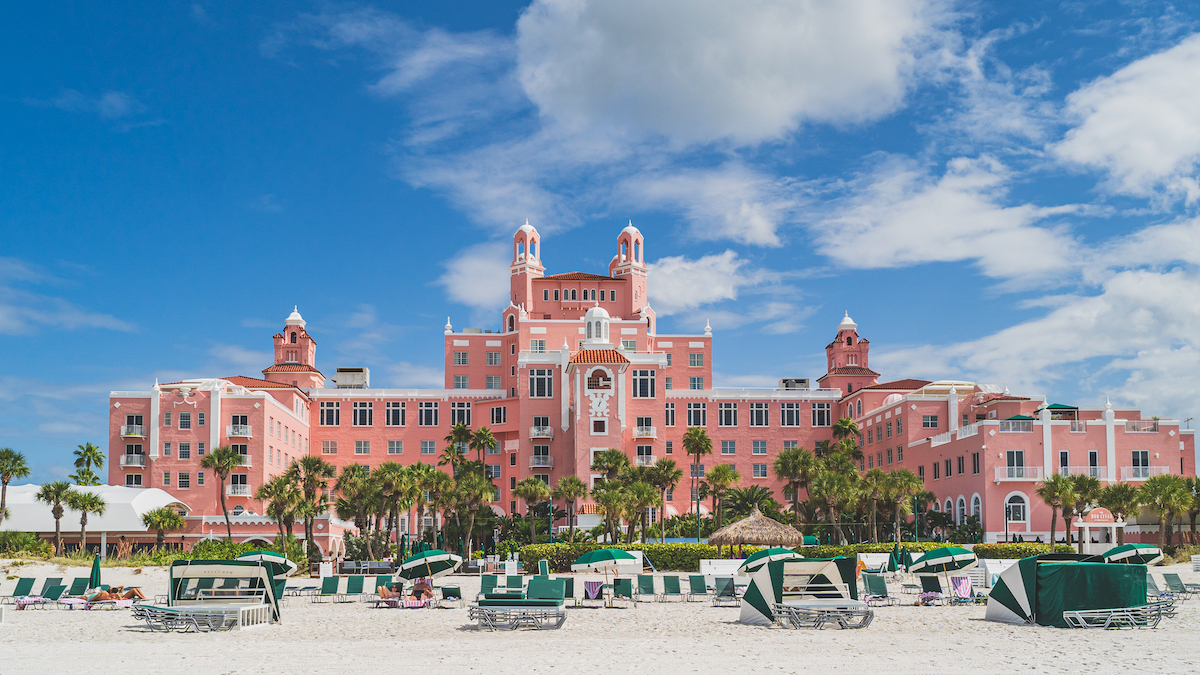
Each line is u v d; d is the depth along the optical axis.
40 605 41.16
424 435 115.00
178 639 29.44
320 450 114.94
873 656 24.55
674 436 114.00
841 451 106.44
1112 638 27.44
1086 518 79.56
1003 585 32.62
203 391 98.00
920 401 99.81
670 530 94.38
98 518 82.19
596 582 40.84
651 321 128.38
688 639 28.86
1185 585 43.19
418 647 27.27
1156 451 84.50
